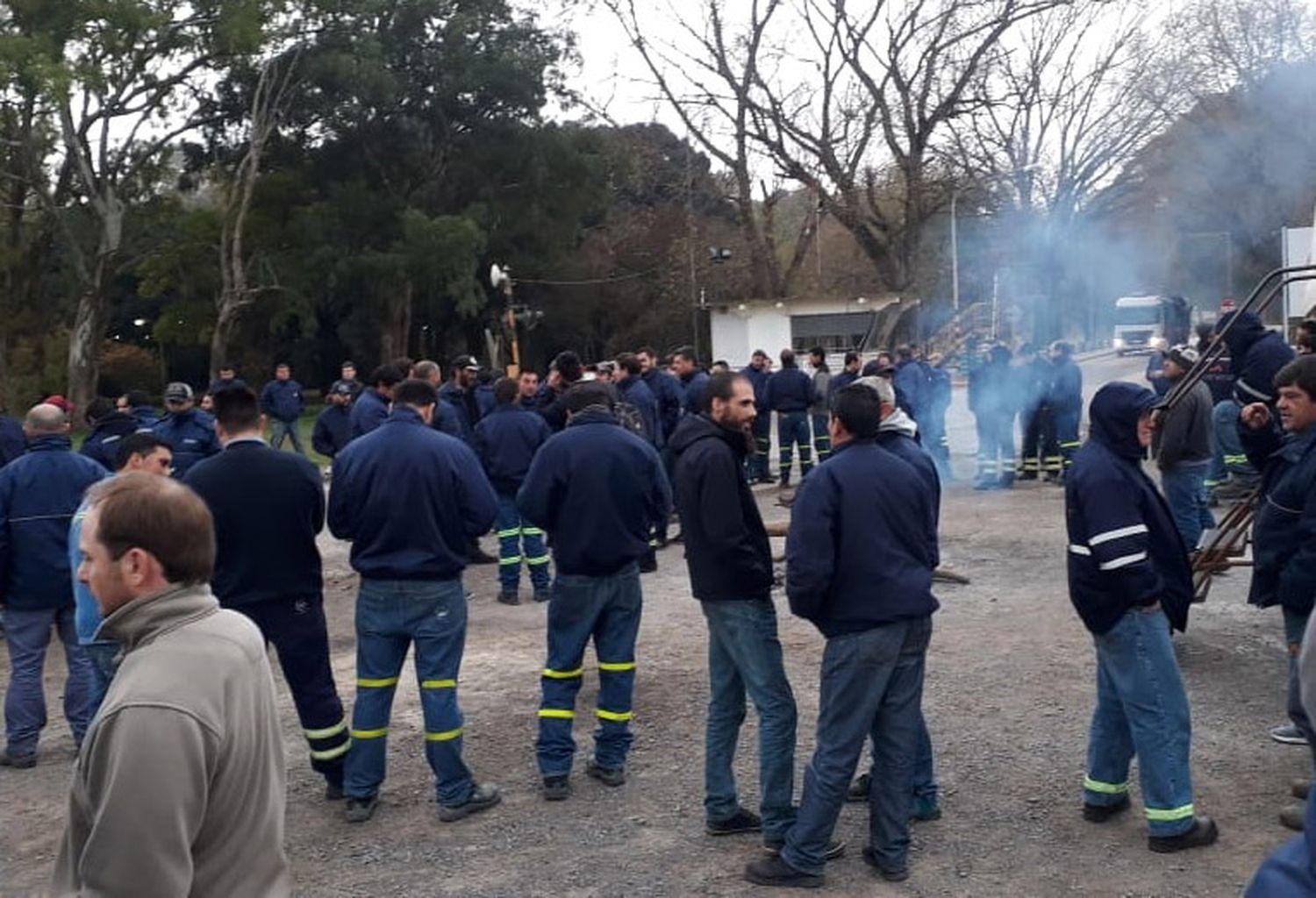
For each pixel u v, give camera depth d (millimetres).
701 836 5340
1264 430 5844
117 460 5984
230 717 2293
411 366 11430
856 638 4555
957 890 4676
